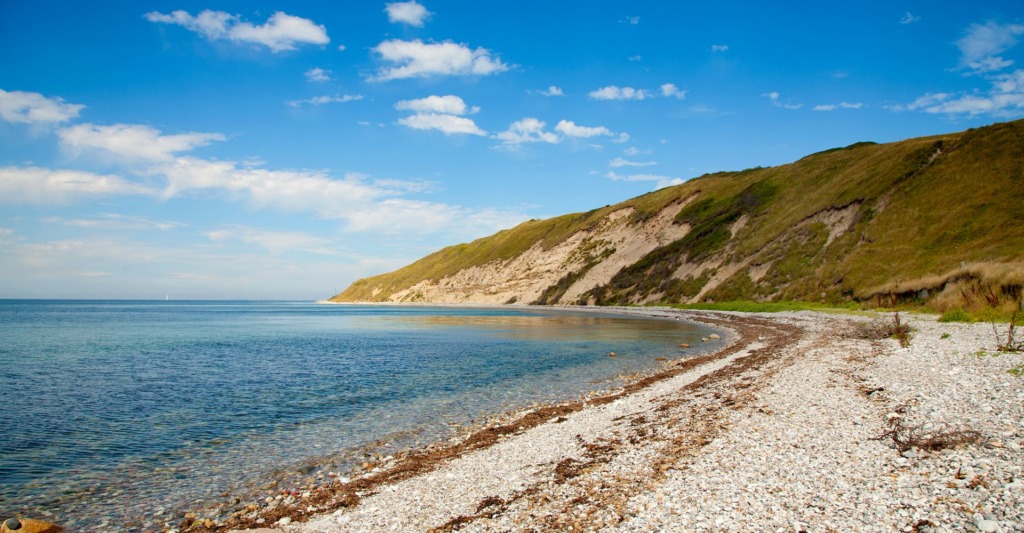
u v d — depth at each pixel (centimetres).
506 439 1645
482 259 18550
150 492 1338
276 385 2762
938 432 1132
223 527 1099
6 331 7025
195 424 1989
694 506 909
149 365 3569
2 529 1070
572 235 15325
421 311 13350
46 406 2303
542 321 7688
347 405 2288
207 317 11744
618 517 902
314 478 1420
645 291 10344
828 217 7600
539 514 962
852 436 1208
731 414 1534
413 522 1009
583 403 2133
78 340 5619
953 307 3972
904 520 780
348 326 7794
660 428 1501
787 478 991
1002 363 1803
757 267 7956
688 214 11881
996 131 6356
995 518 740
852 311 5091
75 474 1468
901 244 5850
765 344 3606
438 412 2139
